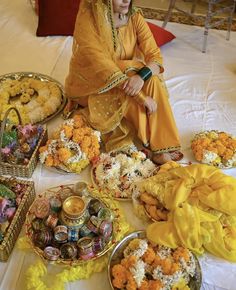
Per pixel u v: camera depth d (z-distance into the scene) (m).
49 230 1.59
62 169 1.91
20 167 1.85
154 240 1.60
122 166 1.90
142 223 1.76
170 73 2.56
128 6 1.89
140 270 1.48
